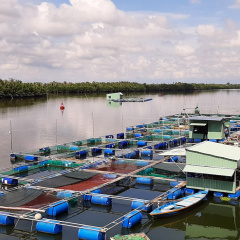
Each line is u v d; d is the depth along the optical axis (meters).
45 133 60.34
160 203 25.19
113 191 29.56
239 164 31.33
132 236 18.88
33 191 26.16
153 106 120.69
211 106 120.62
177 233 21.42
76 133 60.81
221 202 26.38
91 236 19.52
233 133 55.09
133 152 42.69
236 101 152.00
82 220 23.22
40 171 36.22
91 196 26.22
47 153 45.31
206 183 27.22
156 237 20.80
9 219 22.20
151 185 31.20
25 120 77.50
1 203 23.55
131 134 58.69
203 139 50.50
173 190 26.88
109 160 37.12
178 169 32.75
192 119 48.72
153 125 67.25
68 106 116.12
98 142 52.34
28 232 21.30
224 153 27.59
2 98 142.62
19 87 147.88
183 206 23.92
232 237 20.98
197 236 20.97
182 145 48.06
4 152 44.56
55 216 23.41
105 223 22.73
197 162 27.36
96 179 30.34
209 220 23.38
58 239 20.39
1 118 80.44
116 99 142.88
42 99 149.25
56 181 28.92
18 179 30.17
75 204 26.19
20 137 56.03
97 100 147.88
